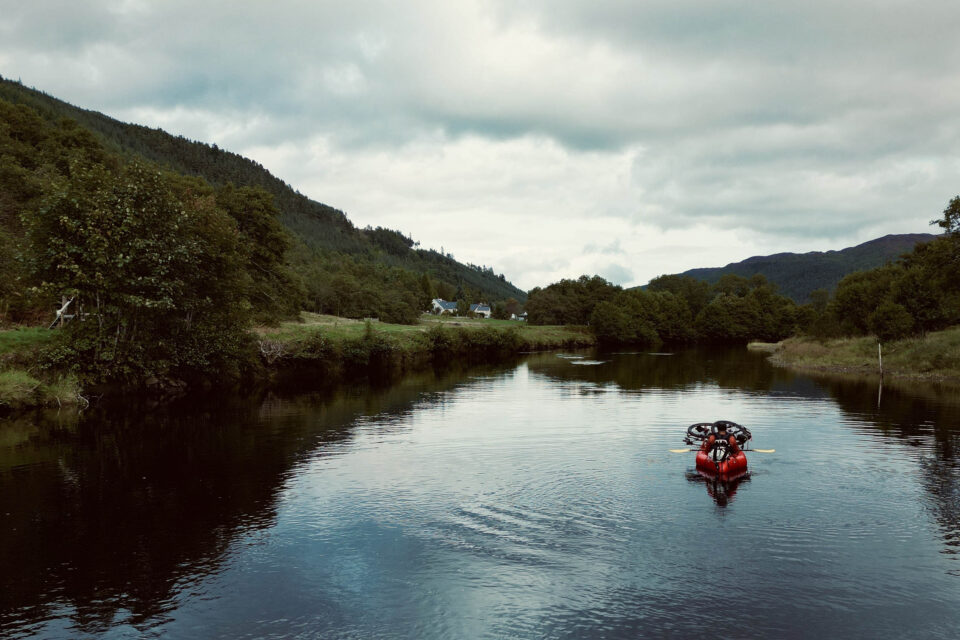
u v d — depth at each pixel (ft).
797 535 35.65
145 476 48.98
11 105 314.96
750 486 45.96
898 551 33.27
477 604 27.22
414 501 42.29
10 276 106.83
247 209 185.26
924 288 178.40
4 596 27.96
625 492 44.39
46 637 24.39
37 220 88.43
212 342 110.52
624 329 389.19
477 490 44.93
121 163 330.75
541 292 468.75
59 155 275.59
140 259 91.61
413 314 376.68
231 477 48.73
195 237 108.99
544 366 191.72
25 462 53.93
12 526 37.19
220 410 87.10
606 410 87.15
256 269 182.80
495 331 267.39
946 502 41.98
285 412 85.10
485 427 72.18
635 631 24.85
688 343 460.96
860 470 50.80
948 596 27.94
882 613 26.37
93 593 28.27
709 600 27.55
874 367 161.58
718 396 104.47
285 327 170.50
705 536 35.50
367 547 33.88
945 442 62.39
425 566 31.27
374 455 56.80
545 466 52.42
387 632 24.85
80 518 38.60
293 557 32.48
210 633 24.79
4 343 88.53
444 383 131.85
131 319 96.78
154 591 28.48
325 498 42.96
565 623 25.53
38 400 83.92
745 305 462.19
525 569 30.94
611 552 33.12
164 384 105.50
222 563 31.68
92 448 59.77
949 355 145.48
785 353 226.17
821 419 77.77
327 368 152.15
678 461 54.24
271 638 24.39
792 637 24.35
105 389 94.53
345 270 462.60
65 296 93.45
